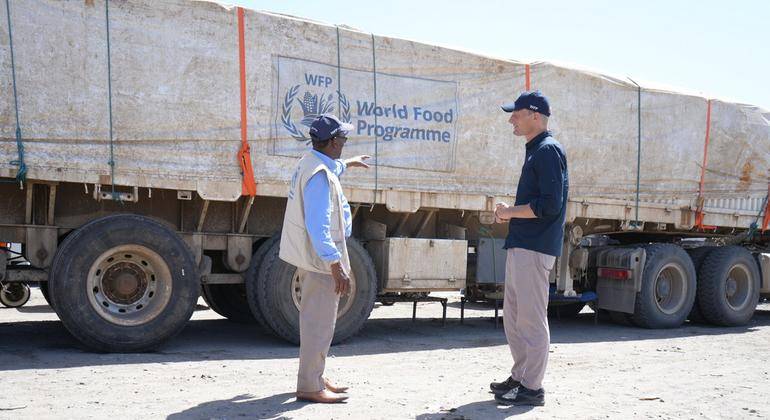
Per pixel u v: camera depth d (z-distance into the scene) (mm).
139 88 7133
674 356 7766
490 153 9164
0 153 6531
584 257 10352
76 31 6871
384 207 9164
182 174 7320
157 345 7352
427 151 8711
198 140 7402
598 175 9992
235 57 7594
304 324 4949
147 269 7328
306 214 4676
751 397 5559
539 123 5199
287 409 4793
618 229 10766
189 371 6227
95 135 6930
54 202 7125
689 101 10766
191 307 7371
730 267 11195
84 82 6891
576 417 4785
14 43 6617
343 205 4941
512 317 5254
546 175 4969
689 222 10945
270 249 7887
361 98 8289
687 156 10766
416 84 8648
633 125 10258
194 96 7387
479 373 6512
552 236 5055
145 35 7164
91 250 6906
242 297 9828
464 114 8969
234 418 4551
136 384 5594
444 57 8836
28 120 6648
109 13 7012
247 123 7648
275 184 7812
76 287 6855
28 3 6684
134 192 7129
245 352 7473
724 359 7602
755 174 11500
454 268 9000
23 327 8867
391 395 5371
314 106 8008
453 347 8180
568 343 8758
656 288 10641
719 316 11094
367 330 9445
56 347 7367
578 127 9789
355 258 8172
